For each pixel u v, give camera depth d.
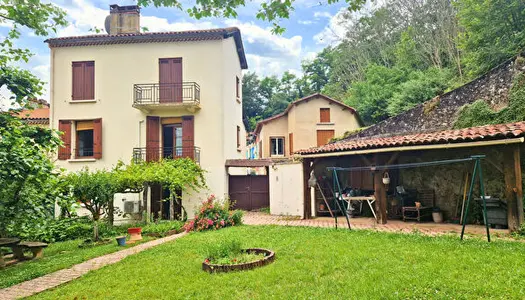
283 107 43.00
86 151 16.16
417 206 10.23
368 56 36.88
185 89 15.49
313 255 6.36
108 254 8.34
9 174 6.12
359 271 5.20
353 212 12.02
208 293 4.74
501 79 10.09
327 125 23.64
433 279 4.57
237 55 19.39
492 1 15.54
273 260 6.22
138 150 15.40
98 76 15.91
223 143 15.48
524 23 15.02
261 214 15.20
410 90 21.11
